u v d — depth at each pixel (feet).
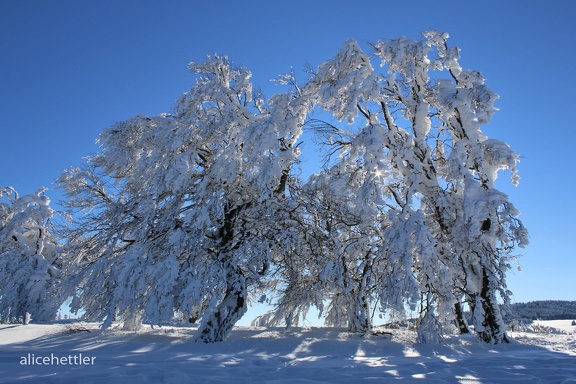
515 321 70.03
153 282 48.52
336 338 54.08
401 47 59.16
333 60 62.54
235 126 60.03
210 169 57.67
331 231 61.31
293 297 64.64
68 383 22.06
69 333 60.54
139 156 63.52
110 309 47.37
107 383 22.09
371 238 59.52
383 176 58.23
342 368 28.94
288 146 61.82
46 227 95.86
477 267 53.52
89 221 61.21
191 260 53.06
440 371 27.17
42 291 83.15
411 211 54.49
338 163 65.77
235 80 64.54
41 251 92.63
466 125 56.80
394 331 64.59
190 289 47.65
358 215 57.41
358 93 55.98
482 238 51.39
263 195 52.95
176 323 48.62
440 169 63.21
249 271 54.08
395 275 49.80
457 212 55.11
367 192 53.36
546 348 45.52
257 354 40.34
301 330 63.87
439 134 65.92
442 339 48.67
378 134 55.01
